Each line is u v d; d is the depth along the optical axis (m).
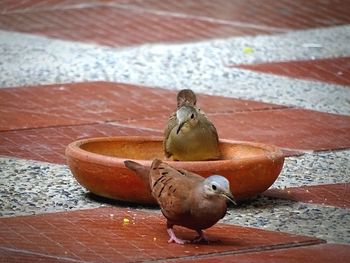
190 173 10.52
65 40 20.22
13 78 17.72
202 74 18.14
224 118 15.78
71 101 16.52
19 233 10.73
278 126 15.44
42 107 16.16
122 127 15.29
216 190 10.08
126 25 21.38
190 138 11.71
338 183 12.79
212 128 11.91
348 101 16.89
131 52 19.41
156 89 17.28
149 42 20.11
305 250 10.41
